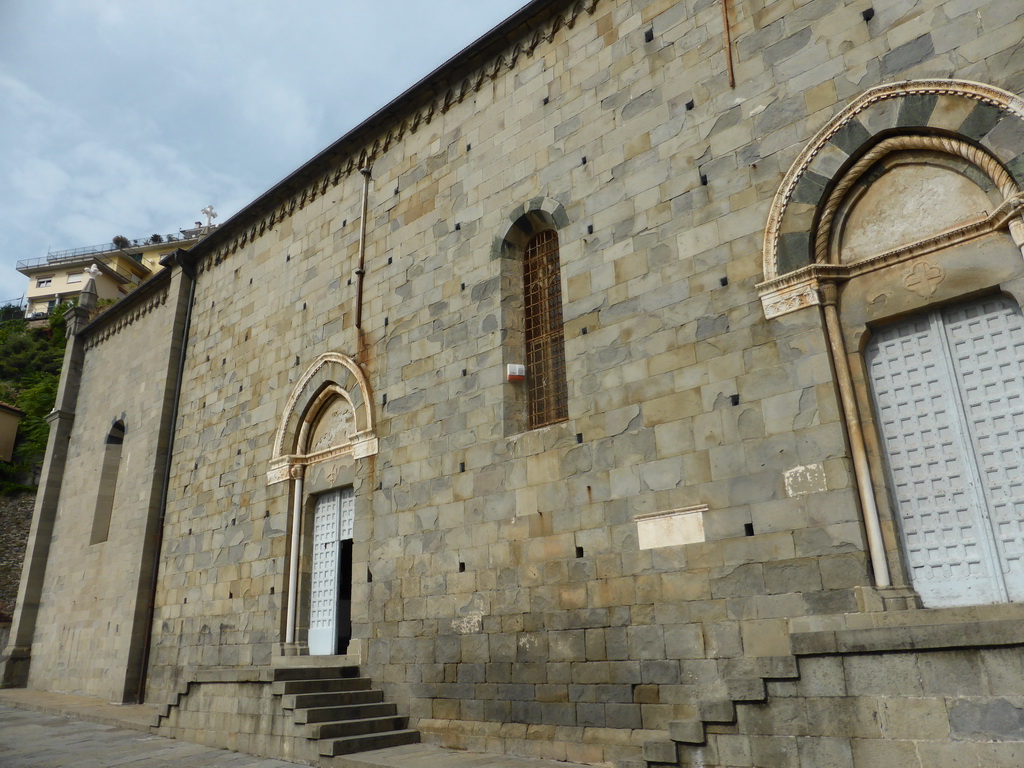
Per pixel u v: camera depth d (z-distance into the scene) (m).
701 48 12.81
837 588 9.51
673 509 11.23
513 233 15.11
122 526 23.56
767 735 8.20
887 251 10.33
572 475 12.62
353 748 12.12
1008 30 9.73
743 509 10.55
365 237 18.42
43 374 54.47
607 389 12.55
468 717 12.92
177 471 22.34
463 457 14.48
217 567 19.59
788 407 10.50
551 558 12.53
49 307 81.38
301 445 18.53
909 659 7.52
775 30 11.98
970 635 7.14
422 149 17.59
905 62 10.53
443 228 16.47
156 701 20.02
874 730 7.57
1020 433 9.22
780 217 11.19
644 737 10.59
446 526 14.33
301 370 19.02
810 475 10.08
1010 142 9.39
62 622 25.64
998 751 6.89
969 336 9.84
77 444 28.94
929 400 9.94
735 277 11.48
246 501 19.33
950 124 9.92
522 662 12.45
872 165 10.77
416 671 13.98
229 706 14.17
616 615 11.48
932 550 9.52
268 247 21.66
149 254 89.12
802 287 10.70
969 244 9.76
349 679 14.26
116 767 12.15
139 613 21.14
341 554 17.59
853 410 10.09
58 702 21.11
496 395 14.25
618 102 13.77
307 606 17.45
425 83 17.41
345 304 18.34
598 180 13.70
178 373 23.67
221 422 21.22
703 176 12.23
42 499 28.73
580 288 13.41
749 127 11.90
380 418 16.45
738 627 10.20
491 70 16.39
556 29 15.27
